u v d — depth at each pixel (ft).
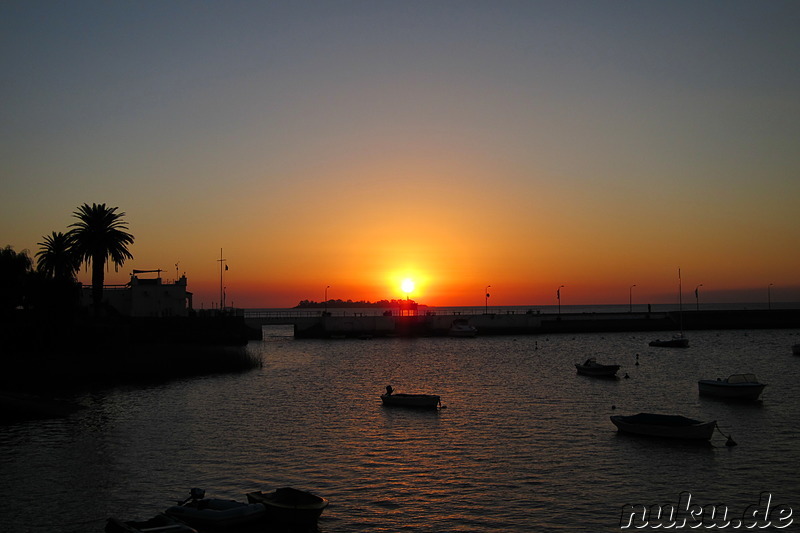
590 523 96.37
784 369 287.07
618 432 153.07
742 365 306.76
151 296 372.17
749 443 141.49
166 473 120.57
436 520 97.45
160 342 319.47
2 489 111.14
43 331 265.75
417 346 458.91
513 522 96.68
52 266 311.88
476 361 340.80
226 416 176.55
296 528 93.76
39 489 111.14
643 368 297.33
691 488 111.34
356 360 349.41
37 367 235.61
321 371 291.58
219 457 131.75
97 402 199.52
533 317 585.22
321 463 127.44
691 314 620.49
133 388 231.71
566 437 148.25
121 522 89.15
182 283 384.27
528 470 121.70
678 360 336.08
